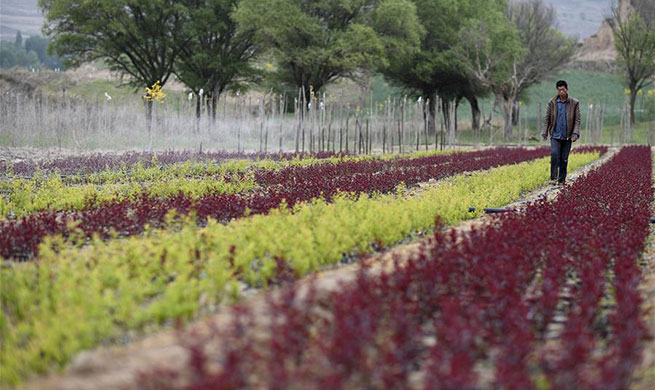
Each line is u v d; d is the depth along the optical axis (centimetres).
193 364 505
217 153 3059
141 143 3428
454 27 7144
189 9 5444
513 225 1042
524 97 7925
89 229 1122
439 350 527
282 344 544
